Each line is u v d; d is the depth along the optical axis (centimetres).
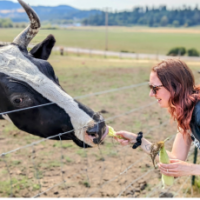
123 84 1166
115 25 16212
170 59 218
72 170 435
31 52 304
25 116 255
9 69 247
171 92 212
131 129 621
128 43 6141
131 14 18412
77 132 251
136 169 443
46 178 408
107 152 496
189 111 212
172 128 634
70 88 1058
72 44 5381
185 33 10600
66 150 501
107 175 424
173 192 381
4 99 250
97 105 814
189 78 212
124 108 794
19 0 267
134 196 373
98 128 245
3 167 430
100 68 1688
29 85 244
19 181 395
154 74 219
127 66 1859
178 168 219
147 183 405
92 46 5097
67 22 14862
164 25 15362
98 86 1111
